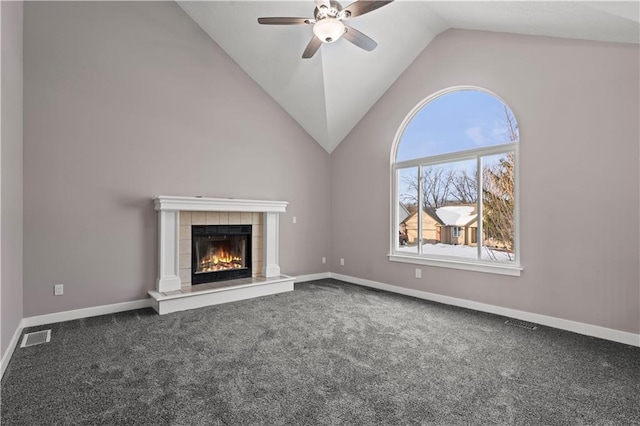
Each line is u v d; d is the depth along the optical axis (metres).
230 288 4.04
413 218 4.52
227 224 4.43
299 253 5.32
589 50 2.90
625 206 2.73
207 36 4.34
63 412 1.75
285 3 3.56
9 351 2.43
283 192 5.11
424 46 4.23
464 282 3.85
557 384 2.07
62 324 3.18
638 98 2.67
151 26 3.88
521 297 3.37
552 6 2.51
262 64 4.51
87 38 3.46
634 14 2.18
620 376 2.17
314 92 4.62
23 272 3.09
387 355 2.50
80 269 3.40
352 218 5.30
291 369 2.26
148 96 3.85
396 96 4.64
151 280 3.85
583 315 2.96
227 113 4.51
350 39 3.11
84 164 3.43
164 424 1.66
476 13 3.22
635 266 2.69
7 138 2.47
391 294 4.47
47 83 3.23
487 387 2.03
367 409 1.79
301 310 3.68
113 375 2.16
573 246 3.02
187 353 2.51
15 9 2.80
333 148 5.61
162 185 3.94
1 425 1.65
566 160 3.05
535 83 3.24
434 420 1.70
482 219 3.76
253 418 1.71
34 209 3.15
